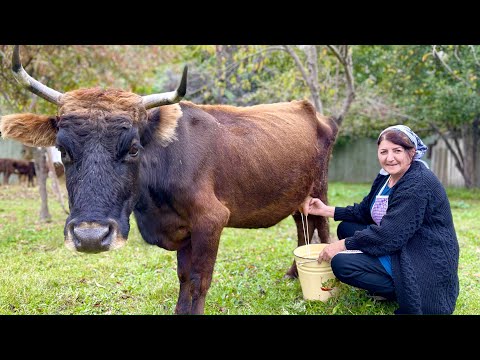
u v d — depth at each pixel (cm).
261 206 435
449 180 1636
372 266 362
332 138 541
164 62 1380
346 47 695
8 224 822
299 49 956
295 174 460
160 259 592
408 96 1248
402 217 344
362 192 1380
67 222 291
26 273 517
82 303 441
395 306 405
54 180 885
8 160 1510
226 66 936
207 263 370
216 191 391
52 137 336
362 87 1216
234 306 433
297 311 413
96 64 983
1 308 421
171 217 380
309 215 532
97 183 291
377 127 1567
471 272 518
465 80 1024
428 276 345
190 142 376
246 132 425
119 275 522
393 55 1129
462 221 850
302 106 521
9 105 870
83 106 308
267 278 512
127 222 311
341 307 409
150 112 347
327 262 411
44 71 862
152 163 357
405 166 359
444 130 1530
